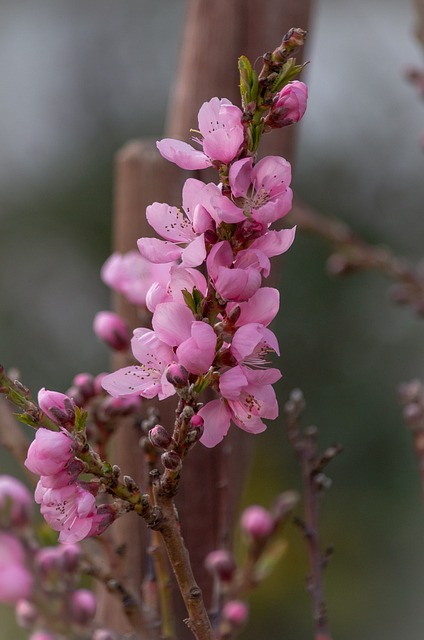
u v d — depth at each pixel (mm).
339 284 4457
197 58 1478
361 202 4668
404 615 3885
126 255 1447
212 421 1207
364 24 4723
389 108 4680
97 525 1191
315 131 4719
